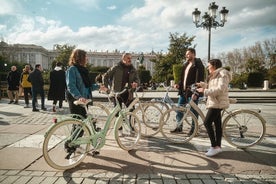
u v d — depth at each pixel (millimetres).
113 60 103250
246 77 38375
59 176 3463
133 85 5406
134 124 4906
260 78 36656
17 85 11820
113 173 3582
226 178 3416
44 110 9562
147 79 35094
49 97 9172
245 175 3523
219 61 4477
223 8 14273
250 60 47031
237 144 4848
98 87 5129
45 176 3453
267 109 11430
